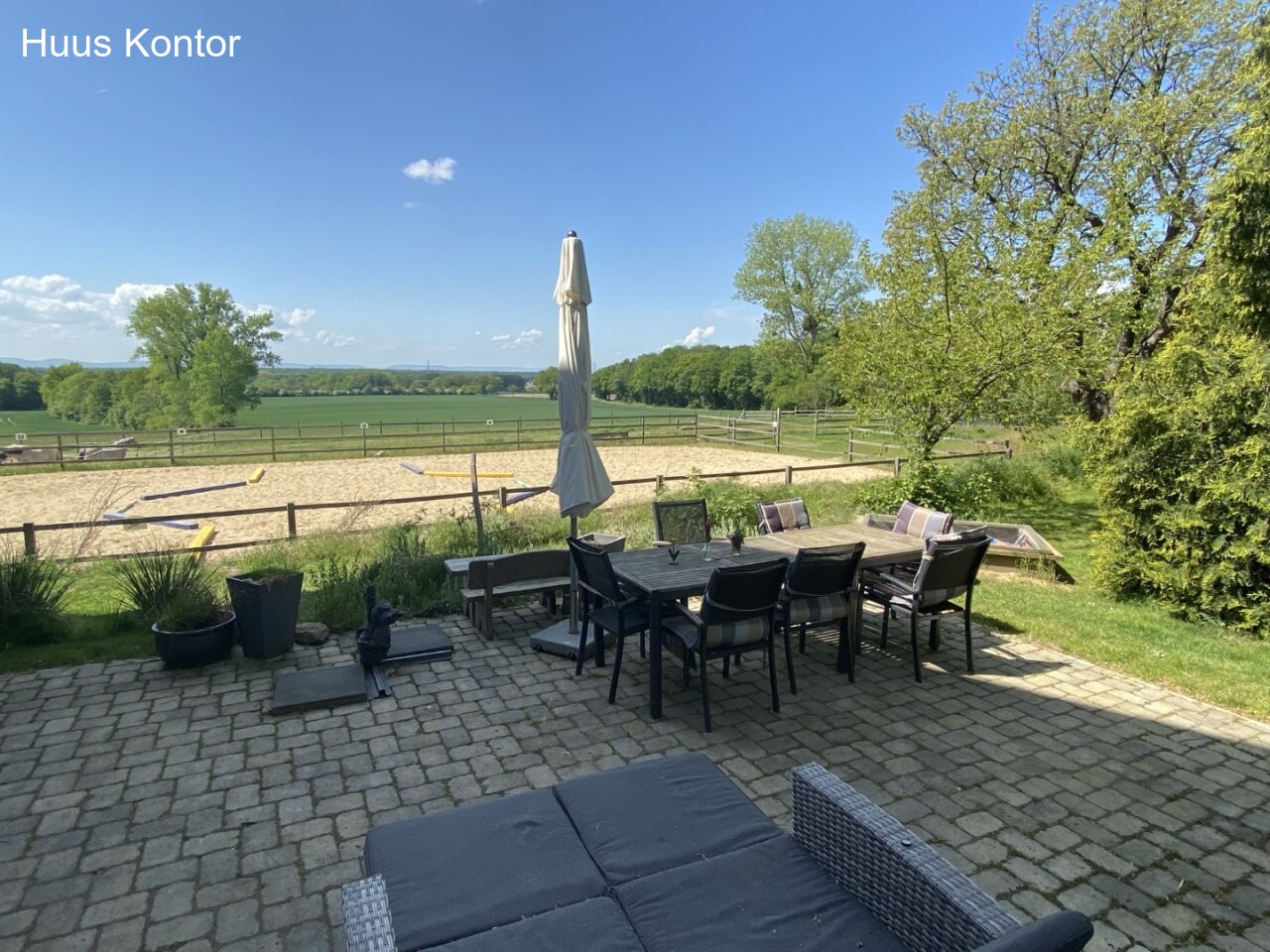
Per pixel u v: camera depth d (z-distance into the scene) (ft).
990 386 32.04
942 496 32.24
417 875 6.75
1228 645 17.87
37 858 9.79
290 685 15.17
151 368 136.15
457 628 19.69
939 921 5.63
